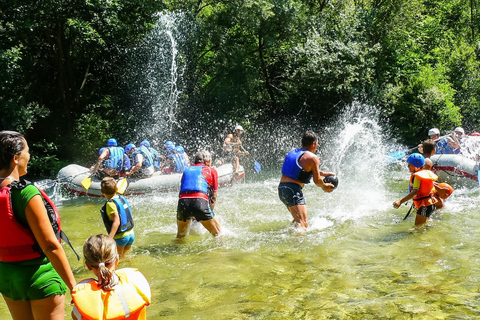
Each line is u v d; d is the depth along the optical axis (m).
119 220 4.79
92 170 9.44
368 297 3.57
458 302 3.41
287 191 5.80
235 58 16.19
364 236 5.44
